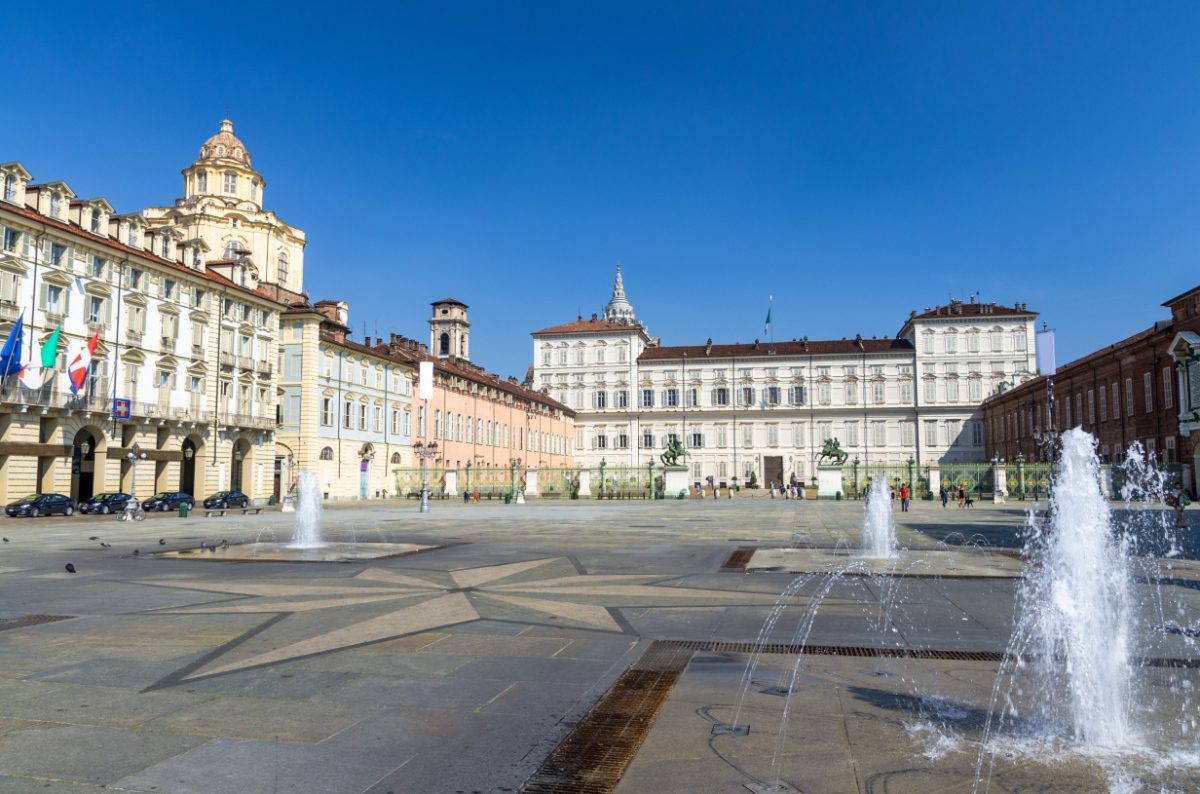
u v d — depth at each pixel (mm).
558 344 115750
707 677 8711
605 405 113812
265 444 64812
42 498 44438
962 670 8977
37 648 10070
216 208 77812
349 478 70312
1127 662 9203
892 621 11859
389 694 8078
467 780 5918
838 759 6301
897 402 105250
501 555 21547
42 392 45438
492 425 94438
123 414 50312
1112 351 67312
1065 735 6859
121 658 9555
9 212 42906
